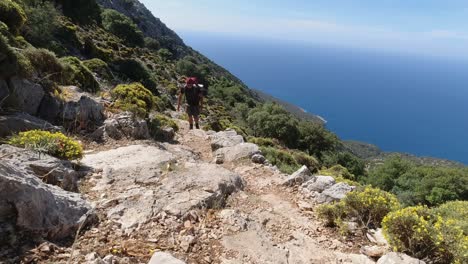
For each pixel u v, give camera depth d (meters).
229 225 4.36
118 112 9.56
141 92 11.82
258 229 4.44
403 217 4.04
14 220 3.20
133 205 4.46
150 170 5.68
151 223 4.12
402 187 36.41
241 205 5.24
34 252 3.03
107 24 61.31
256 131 51.31
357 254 4.14
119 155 6.38
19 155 4.57
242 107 65.38
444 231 3.98
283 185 6.46
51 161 4.72
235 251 3.85
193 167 6.10
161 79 44.41
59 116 7.81
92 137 7.82
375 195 5.09
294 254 4.00
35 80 7.84
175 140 10.15
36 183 3.65
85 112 8.30
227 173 5.99
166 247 3.69
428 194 32.91
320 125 54.00
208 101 56.91
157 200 4.66
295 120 55.22
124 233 3.82
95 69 20.72
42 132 5.50
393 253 3.80
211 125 17.70
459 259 3.67
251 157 8.16
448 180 32.78
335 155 49.16
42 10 24.53
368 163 72.62
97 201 4.46
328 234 4.62
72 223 3.61
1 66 6.65
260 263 3.71
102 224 3.93
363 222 4.80
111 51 37.12
